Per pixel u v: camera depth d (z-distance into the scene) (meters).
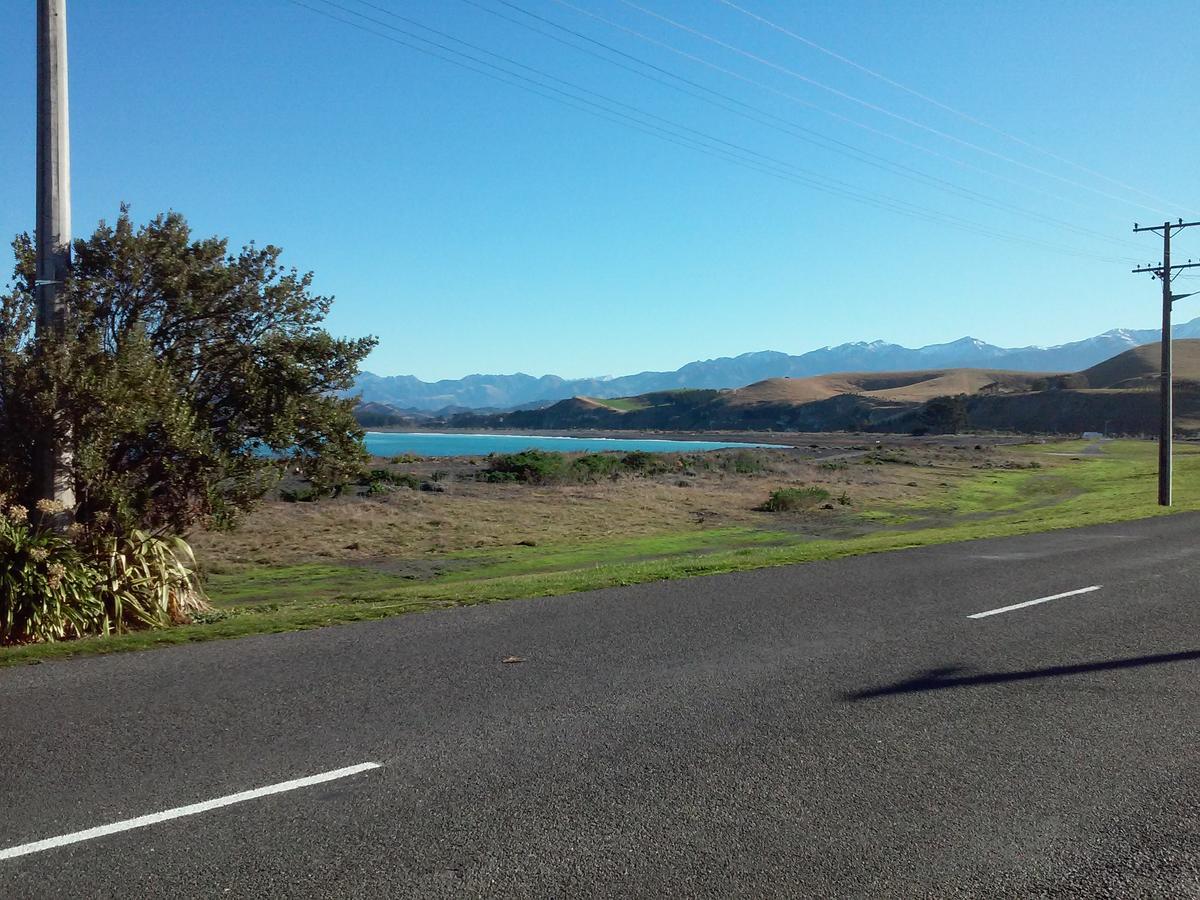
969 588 11.32
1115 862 4.00
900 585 11.59
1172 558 14.18
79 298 10.95
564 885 3.75
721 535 32.41
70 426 10.34
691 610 9.84
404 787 4.77
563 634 8.59
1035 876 3.87
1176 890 3.77
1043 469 67.50
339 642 8.24
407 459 71.44
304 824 4.30
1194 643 8.23
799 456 84.88
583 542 30.48
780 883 3.79
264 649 7.96
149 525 11.77
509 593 11.17
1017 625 9.02
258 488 12.02
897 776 4.98
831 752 5.36
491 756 5.25
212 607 11.84
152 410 10.61
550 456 56.22
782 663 7.48
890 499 45.03
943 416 190.75
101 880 3.76
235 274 11.96
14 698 6.37
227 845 4.08
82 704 6.22
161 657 7.66
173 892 3.66
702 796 4.68
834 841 4.18
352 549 27.75
